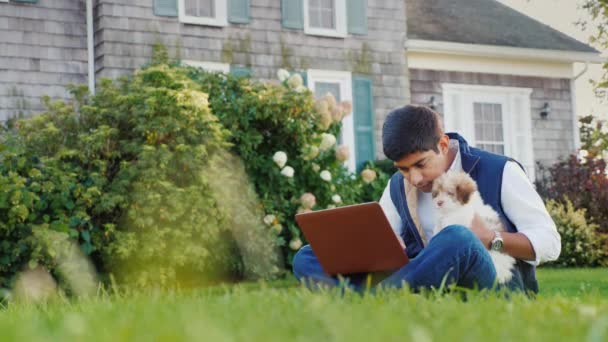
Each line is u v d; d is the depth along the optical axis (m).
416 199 3.89
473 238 3.17
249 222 9.52
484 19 16.33
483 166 3.76
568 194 13.29
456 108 15.04
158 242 8.58
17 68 11.49
